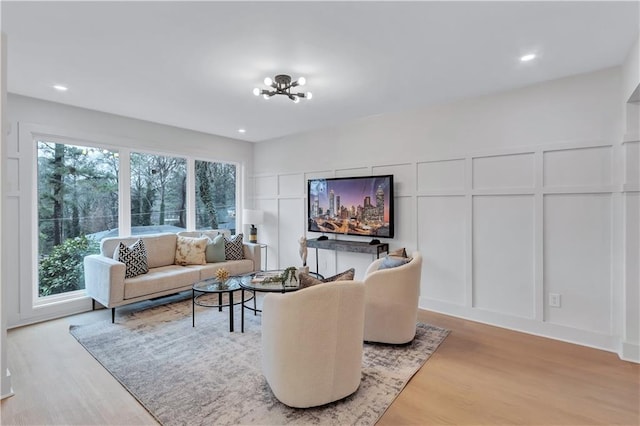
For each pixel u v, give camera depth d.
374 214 4.15
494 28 2.13
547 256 3.06
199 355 2.67
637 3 1.86
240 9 1.91
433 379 2.32
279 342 1.94
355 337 2.05
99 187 4.13
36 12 1.91
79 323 3.42
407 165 3.98
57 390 2.20
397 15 1.98
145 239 4.21
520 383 2.27
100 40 2.26
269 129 4.91
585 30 2.16
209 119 4.33
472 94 3.39
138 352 2.73
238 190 5.84
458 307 3.61
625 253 2.62
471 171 3.49
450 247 3.66
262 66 2.69
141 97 3.45
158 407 2.00
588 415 1.94
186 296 4.43
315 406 1.97
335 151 4.70
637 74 2.27
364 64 2.67
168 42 2.29
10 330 3.24
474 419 1.90
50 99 3.51
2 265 2.10
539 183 3.08
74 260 3.92
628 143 2.60
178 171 4.97
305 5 1.87
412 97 3.48
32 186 3.51
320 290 1.90
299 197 5.18
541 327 3.09
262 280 3.30
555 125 3.01
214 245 4.59
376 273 2.82
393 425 1.85
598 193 2.81
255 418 1.89
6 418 1.92
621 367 2.49
